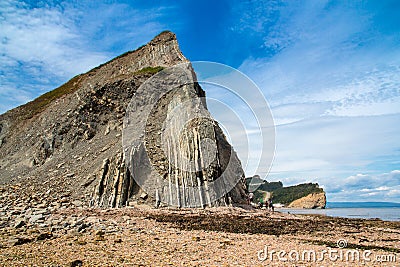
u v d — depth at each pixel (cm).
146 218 2497
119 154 3522
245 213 3212
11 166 4691
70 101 5388
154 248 1581
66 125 4741
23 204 2991
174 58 5638
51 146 4594
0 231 1778
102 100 4816
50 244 1562
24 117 6347
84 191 3362
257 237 1986
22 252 1402
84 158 4025
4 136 6062
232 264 1350
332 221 3119
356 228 2638
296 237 2056
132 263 1305
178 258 1416
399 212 6444
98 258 1355
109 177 3366
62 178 3681
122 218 2400
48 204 3064
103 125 4709
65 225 1962
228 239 1881
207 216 2783
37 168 4291
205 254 1505
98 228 1942
